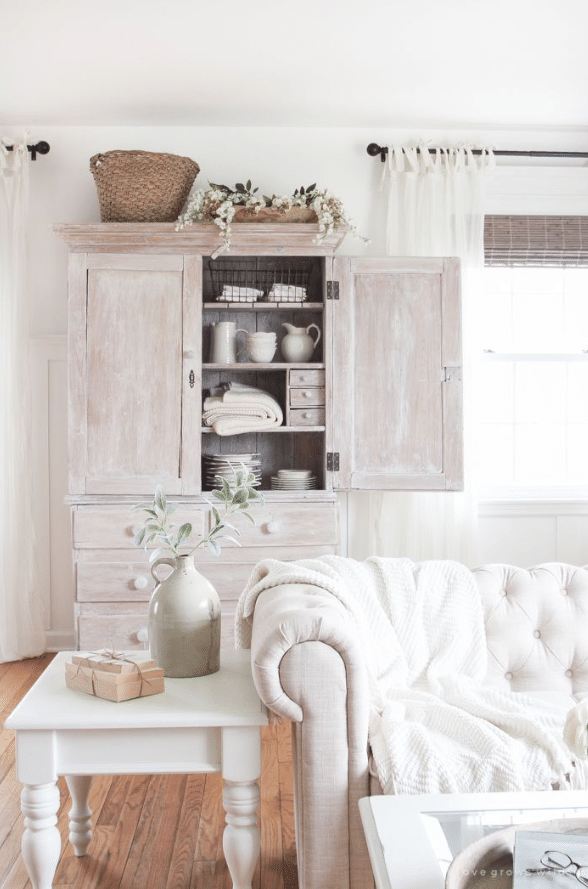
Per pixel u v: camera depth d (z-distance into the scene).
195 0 3.41
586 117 4.66
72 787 2.49
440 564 2.70
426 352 4.37
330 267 4.31
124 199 4.20
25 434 4.58
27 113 4.54
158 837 2.62
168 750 1.99
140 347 4.20
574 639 2.67
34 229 4.73
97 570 4.11
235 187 4.52
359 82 4.20
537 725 2.10
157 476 4.20
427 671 2.53
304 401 4.32
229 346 4.41
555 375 5.11
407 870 1.39
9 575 4.59
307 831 1.99
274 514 4.19
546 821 1.51
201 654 2.28
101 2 3.42
